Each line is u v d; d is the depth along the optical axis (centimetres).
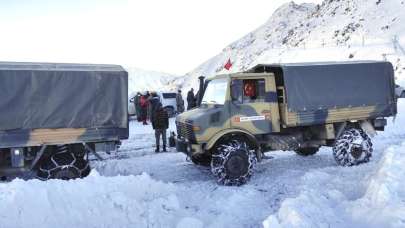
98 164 1081
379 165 764
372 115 1027
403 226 490
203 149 887
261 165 1048
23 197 564
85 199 615
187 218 600
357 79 1003
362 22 11994
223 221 640
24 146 801
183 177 941
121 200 628
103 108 858
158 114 1267
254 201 743
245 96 912
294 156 1161
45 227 550
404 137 1341
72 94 832
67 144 847
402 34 9475
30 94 802
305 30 16425
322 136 1009
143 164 1088
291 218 530
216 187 841
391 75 1050
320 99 958
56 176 820
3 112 784
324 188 774
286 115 931
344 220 566
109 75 862
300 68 940
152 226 606
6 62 858
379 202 573
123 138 877
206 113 881
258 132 918
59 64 882
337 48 9012
